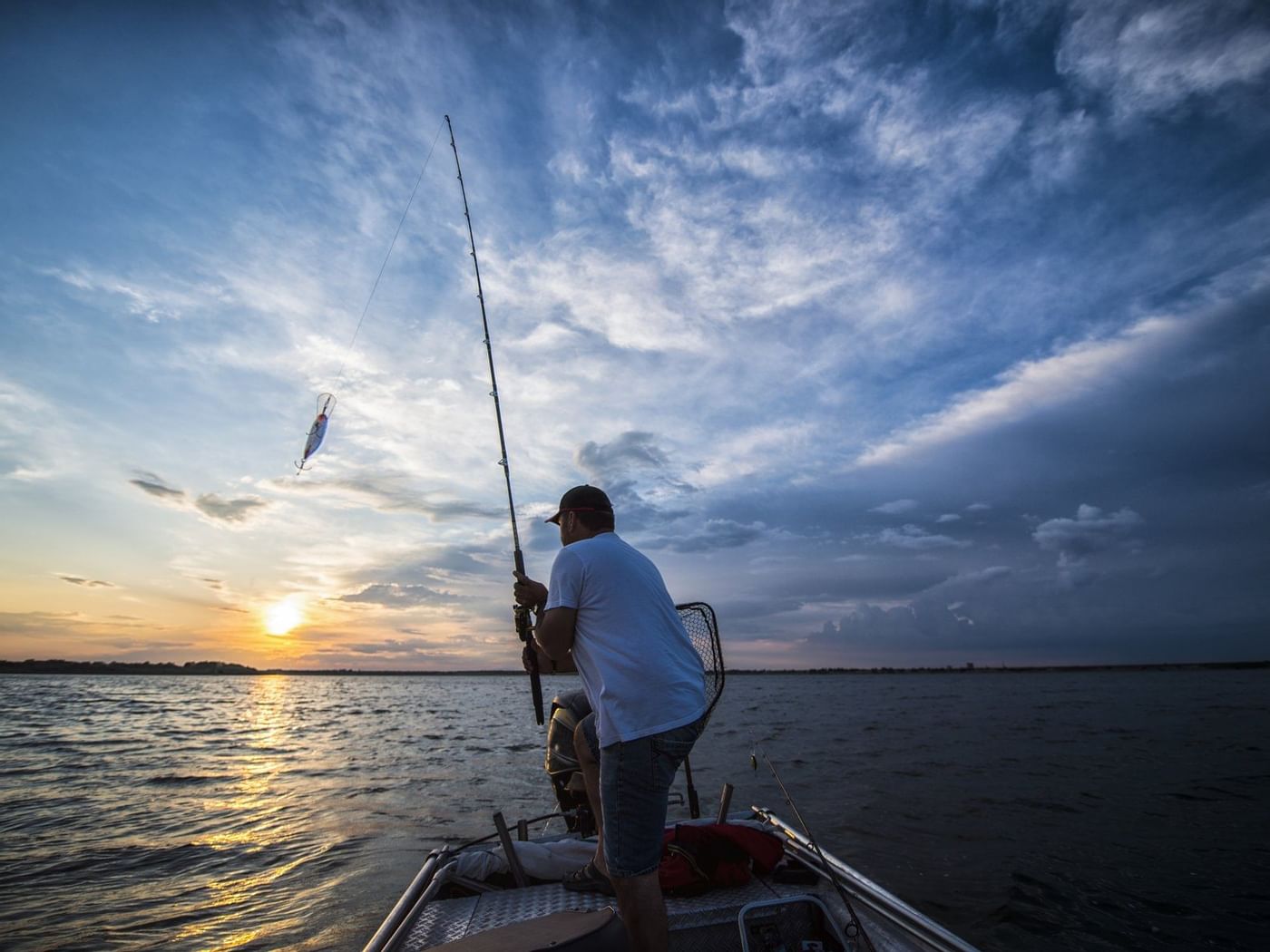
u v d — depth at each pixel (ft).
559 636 7.04
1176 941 16.28
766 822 11.38
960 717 93.35
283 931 17.26
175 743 63.82
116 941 16.92
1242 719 82.02
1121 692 189.57
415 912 8.04
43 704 131.75
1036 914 17.83
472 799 33.53
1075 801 31.45
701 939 7.83
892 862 22.21
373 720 101.81
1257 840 24.79
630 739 6.64
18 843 26.25
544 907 8.37
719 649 9.22
